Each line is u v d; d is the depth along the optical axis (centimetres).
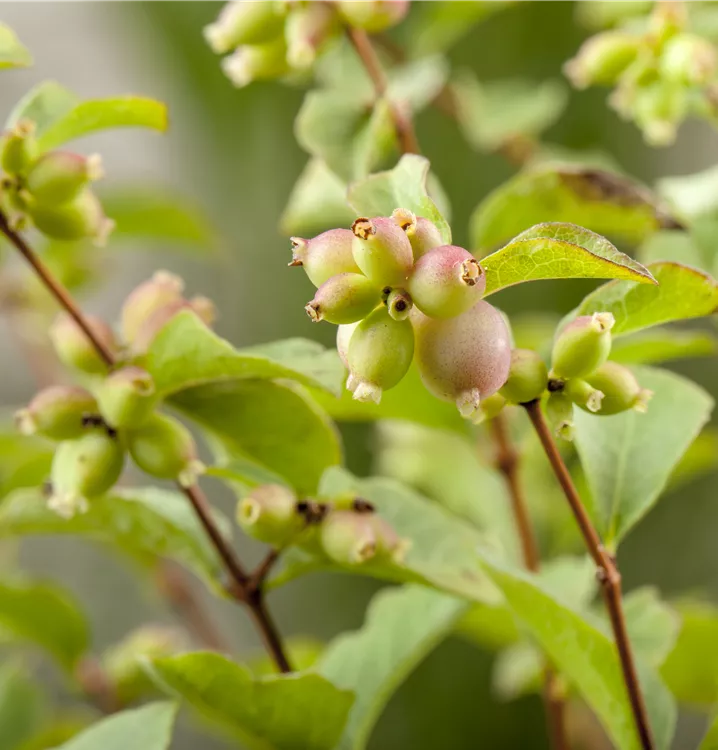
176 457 46
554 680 51
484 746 93
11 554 88
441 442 78
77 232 46
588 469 45
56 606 63
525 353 42
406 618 50
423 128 96
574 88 93
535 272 41
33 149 45
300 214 56
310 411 46
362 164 49
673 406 45
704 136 98
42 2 126
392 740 95
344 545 45
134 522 48
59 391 45
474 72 94
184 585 75
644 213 51
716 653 55
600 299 43
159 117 46
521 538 54
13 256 83
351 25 49
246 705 46
